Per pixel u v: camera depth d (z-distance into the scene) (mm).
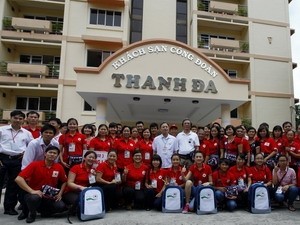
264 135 6906
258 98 18578
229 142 6770
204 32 20047
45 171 4922
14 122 5262
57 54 17688
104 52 16891
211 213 5488
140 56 9406
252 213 5559
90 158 5355
